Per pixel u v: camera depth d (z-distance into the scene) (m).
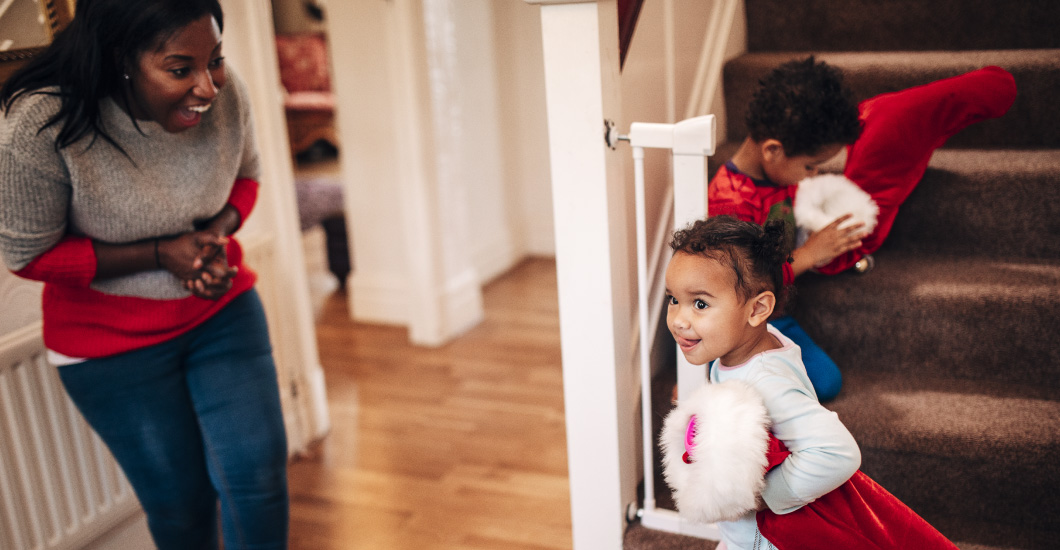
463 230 3.62
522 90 4.35
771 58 2.24
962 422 1.53
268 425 1.61
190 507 1.63
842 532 1.15
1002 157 1.90
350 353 3.42
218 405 1.59
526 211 4.61
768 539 1.18
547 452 2.59
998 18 2.17
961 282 1.71
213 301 1.54
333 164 6.53
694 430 1.17
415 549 2.13
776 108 1.49
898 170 1.73
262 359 1.65
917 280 1.74
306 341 2.63
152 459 1.56
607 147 1.36
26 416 1.70
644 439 1.60
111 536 1.97
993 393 1.64
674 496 1.23
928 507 1.58
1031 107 1.97
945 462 1.53
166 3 1.25
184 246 1.43
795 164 1.54
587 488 1.58
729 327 1.14
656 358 1.91
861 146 1.73
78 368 1.48
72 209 1.39
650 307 1.86
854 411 1.60
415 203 3.33
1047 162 1.82
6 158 1.27
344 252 4.14
